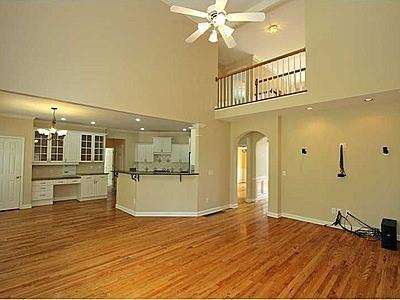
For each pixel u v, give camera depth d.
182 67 5.64
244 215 5.97
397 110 4.24
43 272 2.90
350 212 4.74
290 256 3.46
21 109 4.91
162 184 5.85
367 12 3.82
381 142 4.39
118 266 3.09
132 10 4.71
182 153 9.21
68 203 7.04
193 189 5.93
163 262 3.23
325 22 4.31
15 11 3.36
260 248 3.76
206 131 6.21
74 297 2.40
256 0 5.40
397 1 3.55
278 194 5.77
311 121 5.36
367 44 3.80
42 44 3.59
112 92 4.38
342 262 3.26
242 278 2.82
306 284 2.69
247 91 6.93
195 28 5.94
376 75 3.70
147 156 9.25
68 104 4.12
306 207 5.40
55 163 7.11
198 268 3.06
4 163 5.86
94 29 4.16
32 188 6.48
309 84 4.52
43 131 5.80
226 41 3.20
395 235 3.71
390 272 2.98
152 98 5.01
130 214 5.86
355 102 4.38
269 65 7.87
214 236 4.33
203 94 6.14
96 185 7.79
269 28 6.35
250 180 7.82
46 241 3.94
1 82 3.22
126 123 6.68
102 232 4.46
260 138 7.82
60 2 3.78
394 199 4.22
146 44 4.92
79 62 3.97
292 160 5.66
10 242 3.86
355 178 4.70
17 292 2.46
